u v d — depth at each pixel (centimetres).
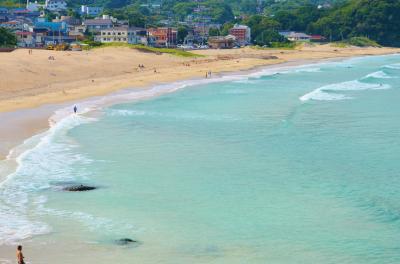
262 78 13962
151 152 5916
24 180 4819
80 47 19662
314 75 15112
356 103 9531
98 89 10581
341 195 4572
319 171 5275
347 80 13738
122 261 3344
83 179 4906
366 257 3441
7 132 6600
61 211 4138
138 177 5012
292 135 6844
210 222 3981
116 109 8569
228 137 6700
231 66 17138
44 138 6359
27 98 9119
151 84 11825
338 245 3606
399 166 5444
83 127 7094
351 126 7444
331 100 9894
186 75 13875
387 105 9312
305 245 3606
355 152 6016
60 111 8106
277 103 9456
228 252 3494
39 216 4031
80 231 3778
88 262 3319
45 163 5353
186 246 3575
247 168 5353
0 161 5350
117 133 6819
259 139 6606
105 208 4219
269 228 3878
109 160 5553
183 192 4622
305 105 9238
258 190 4694
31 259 3338
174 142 6400
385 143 6444
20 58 13050
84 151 5881
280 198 4494
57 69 12569
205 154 5875
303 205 4334
